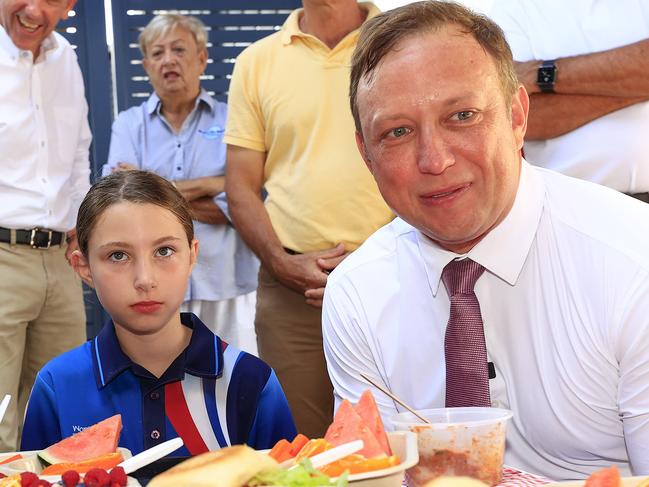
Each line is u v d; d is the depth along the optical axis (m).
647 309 1.78
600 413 1.87
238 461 1.17
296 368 3.60
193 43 4.89
